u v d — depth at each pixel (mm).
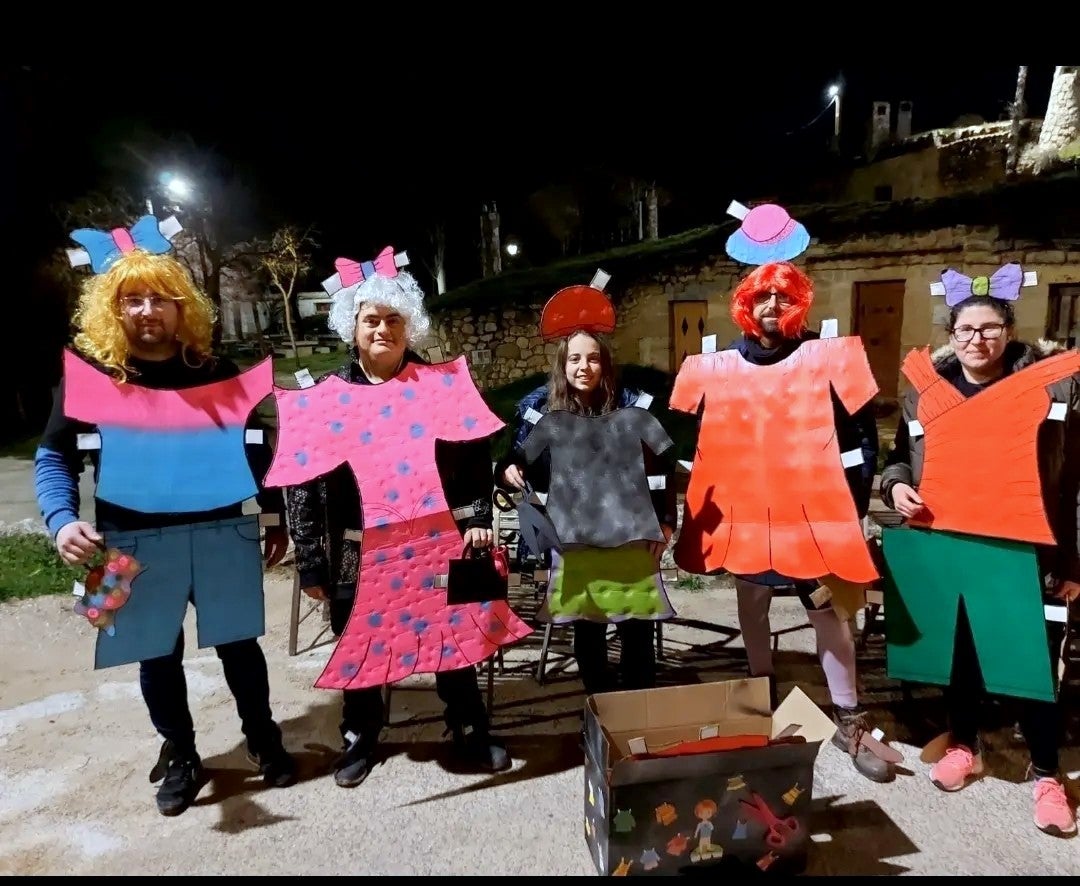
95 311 1882
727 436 2199
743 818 1735
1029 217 6395
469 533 2115
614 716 1959
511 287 9000
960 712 2160
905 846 1900
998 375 2014
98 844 1972
